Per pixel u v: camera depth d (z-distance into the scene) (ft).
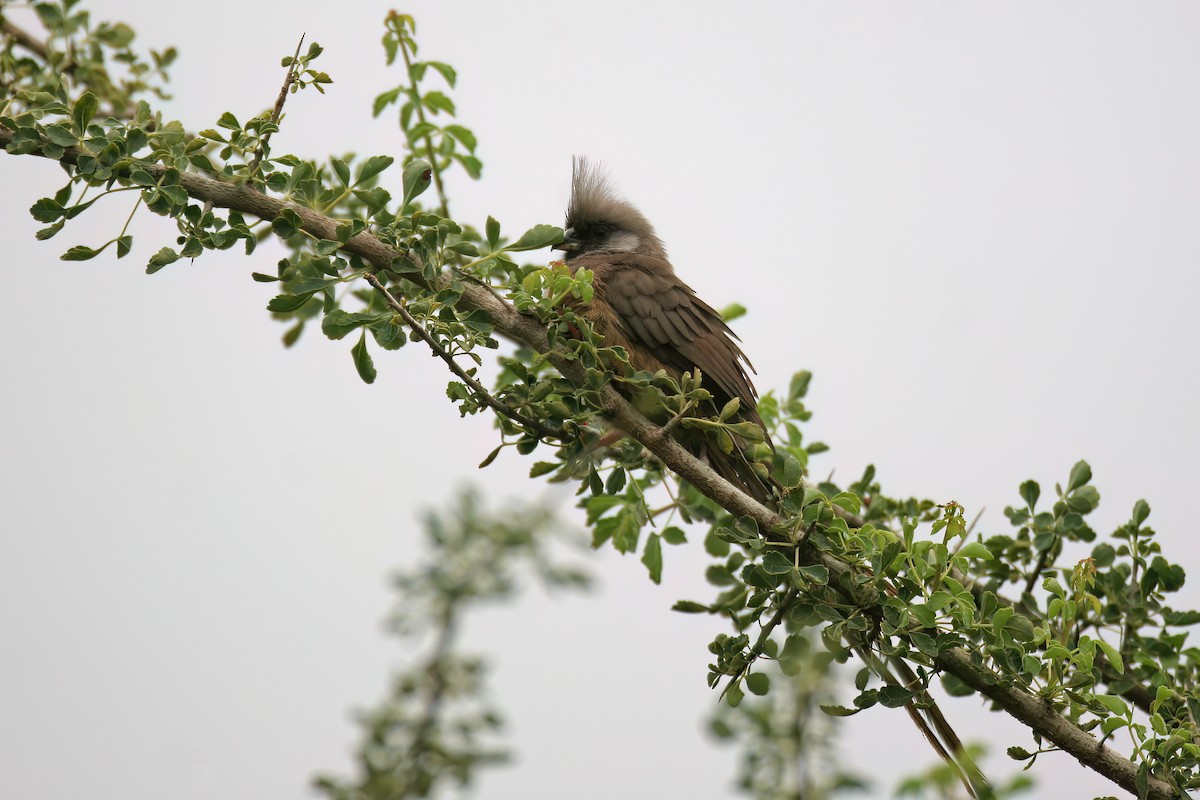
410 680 39.75
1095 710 28.60
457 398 31.24
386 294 30.19
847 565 30.32
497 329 32.37
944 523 29.86
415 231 31.14
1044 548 35.73
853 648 30.14
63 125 29.37
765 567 29.89
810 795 26.61
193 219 29.99
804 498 31.01
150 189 29.43
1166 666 34.22
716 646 29.76
